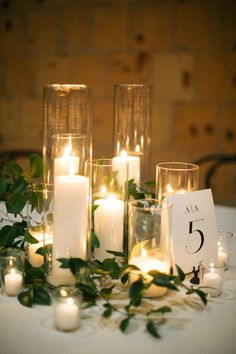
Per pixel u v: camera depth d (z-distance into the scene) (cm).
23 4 343
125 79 323
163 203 106
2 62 356
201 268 110
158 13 308
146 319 97
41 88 347
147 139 142
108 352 86
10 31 350
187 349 88
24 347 87
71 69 336
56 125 110
